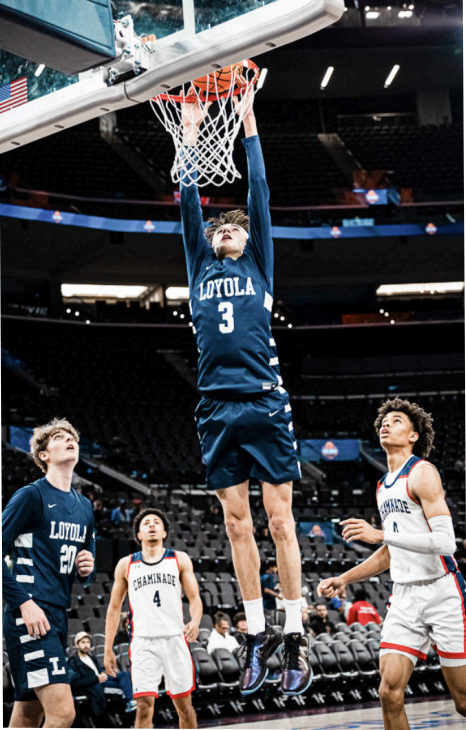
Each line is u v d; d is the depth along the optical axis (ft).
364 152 75.56
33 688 11.43
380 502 12.37
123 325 69.62
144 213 63.72
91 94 11.82
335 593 12.51
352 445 63.00
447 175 74.02
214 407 10.91
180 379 70.49
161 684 28.53
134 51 11.34
